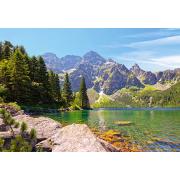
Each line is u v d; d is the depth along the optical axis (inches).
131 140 960.3
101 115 2347.4
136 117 2178.9
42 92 2443.4
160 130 1259.2
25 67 2287.2
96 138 549.6
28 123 655.1
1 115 478.3
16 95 2116.1
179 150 801.6
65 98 3238.2
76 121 1626.5
